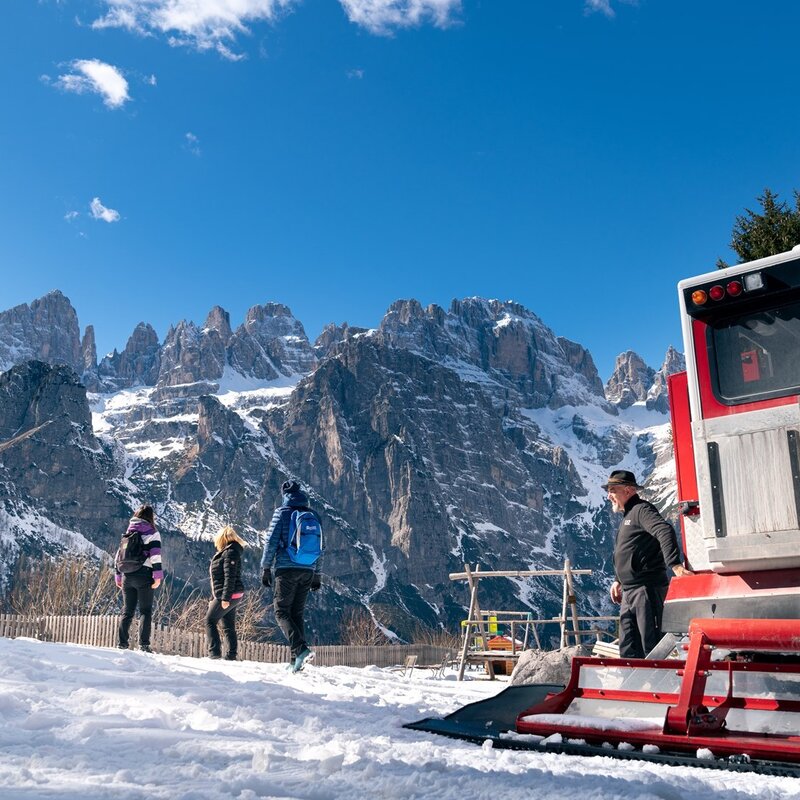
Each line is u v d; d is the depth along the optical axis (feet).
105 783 8.14
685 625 15.17
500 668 50.85
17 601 64.64
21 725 11.17
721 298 15.35
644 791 9.34
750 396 14.98
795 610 13.83
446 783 9.25
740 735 12.73
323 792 8.43
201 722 12.84
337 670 34.09
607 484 22.07
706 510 14.97
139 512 38.75
